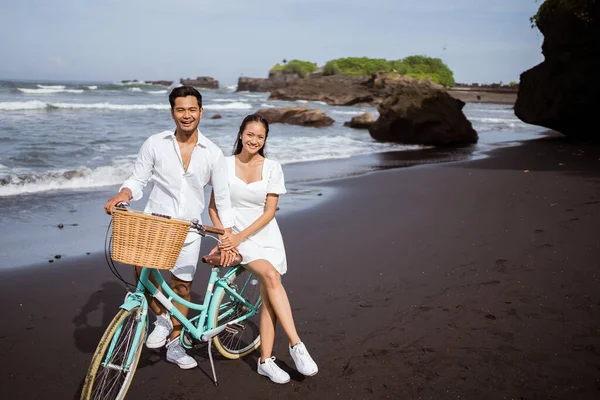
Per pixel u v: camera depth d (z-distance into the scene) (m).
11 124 18.98
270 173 3.41
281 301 3.29
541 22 20.19
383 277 5.20
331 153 16.88
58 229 6.91
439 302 4.55
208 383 3.35
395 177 11.49
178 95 3.06
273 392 3.26
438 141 21.17
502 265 5.37
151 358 3.63
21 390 3.20
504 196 8.84
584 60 18.88
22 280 5.02
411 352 3.71
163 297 3.08
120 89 84.94
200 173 3.22
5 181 9.57
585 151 16.30
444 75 141.62
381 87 85.94
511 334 3.91
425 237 6.53
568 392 3.17
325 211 8.19
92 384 2.59
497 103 109.06
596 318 4.11
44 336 3.91
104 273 5.32
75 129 18.62
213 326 3.34
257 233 3.41
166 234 2.59
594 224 6.68
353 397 3.19
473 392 3.21
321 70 130.25
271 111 31.27
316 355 3.71
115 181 10.38
